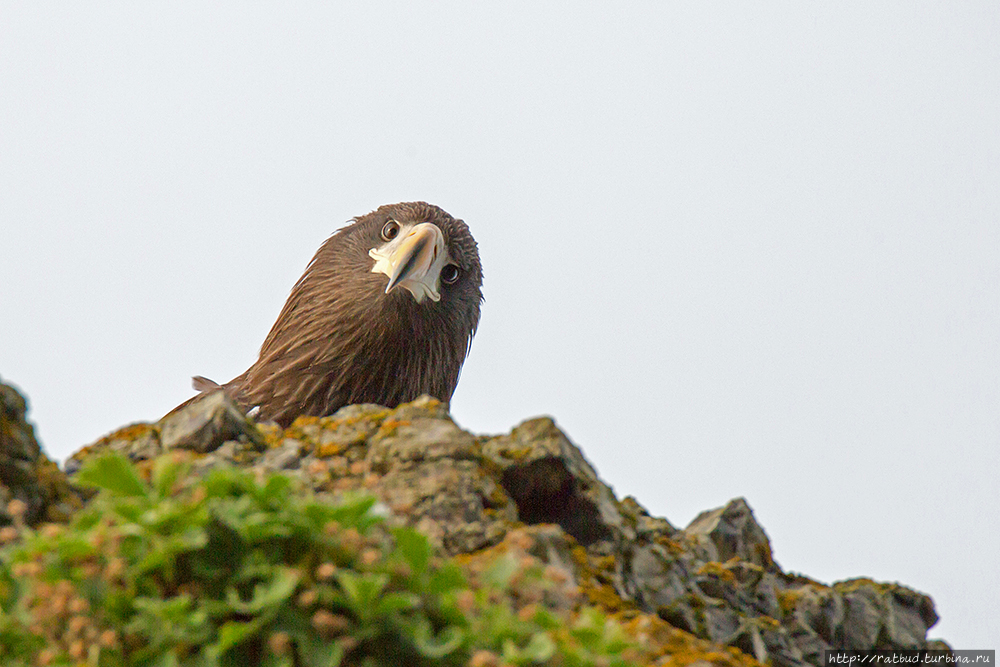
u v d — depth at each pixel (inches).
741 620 435.5
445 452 394.3
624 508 440.1
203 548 285.6
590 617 308.0
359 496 297.4
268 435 423.5
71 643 276.1
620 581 400.8
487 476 400.2
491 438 437.4
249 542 287.3
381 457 398.0
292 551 289.9
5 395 350.3
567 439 437.7
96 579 284.5
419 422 409.1
